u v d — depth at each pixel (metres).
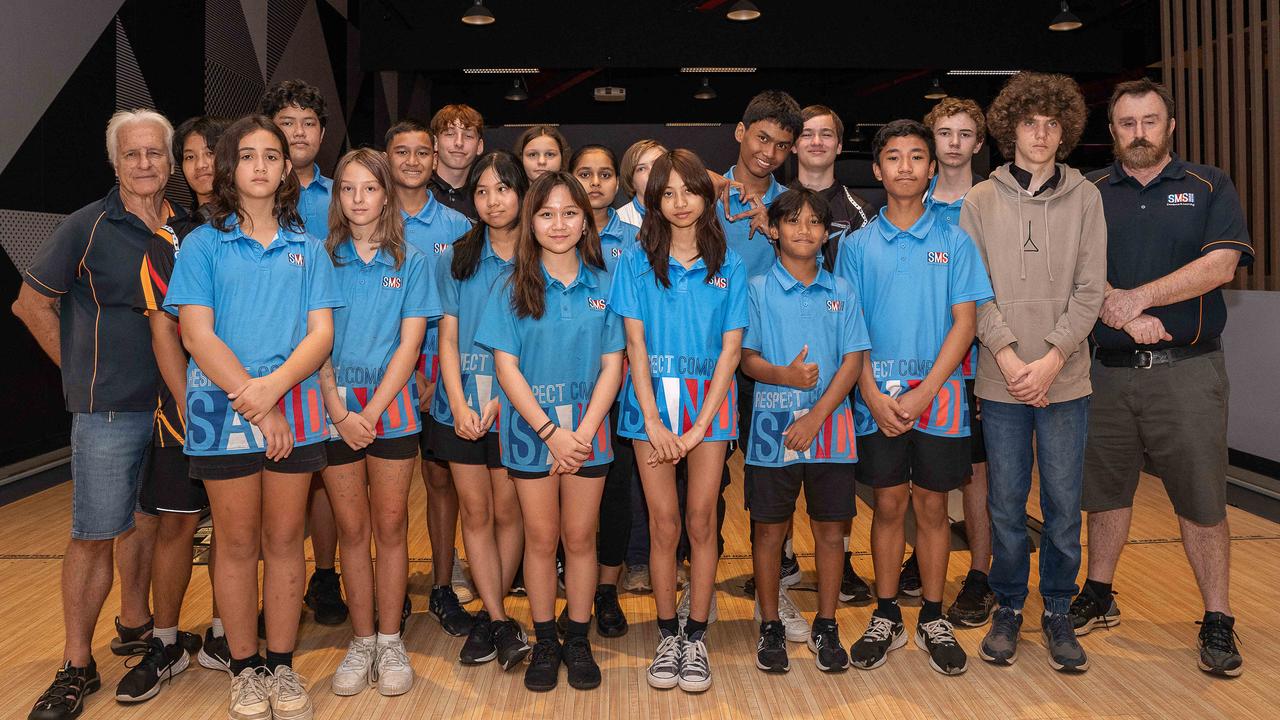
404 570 2.49
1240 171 5.28
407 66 8.85
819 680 2.48
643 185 2.98
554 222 2.32
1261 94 5.10
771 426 2.50
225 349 2.12
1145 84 2.58
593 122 12.20
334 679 2.40
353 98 8.70
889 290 2.53
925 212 2.57
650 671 2.44
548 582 2.45
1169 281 2.50
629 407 2.51
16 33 4.70
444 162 3.37
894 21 8.77
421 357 2.81
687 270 2.43
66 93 5.07
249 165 2.15
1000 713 2.28
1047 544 2.59
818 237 2.47
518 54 8.84
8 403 4.84
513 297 2.38
